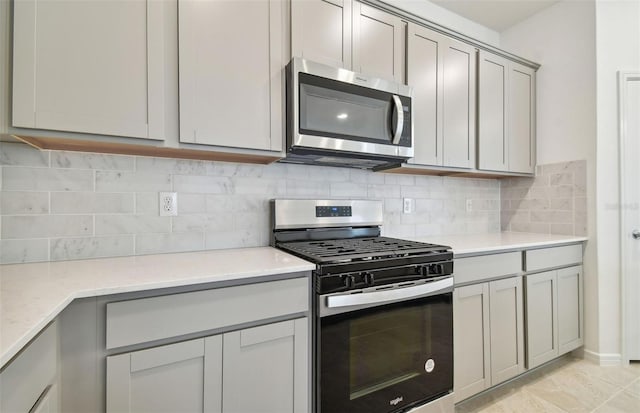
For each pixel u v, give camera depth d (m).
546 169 2.48
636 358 2.18
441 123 1.99
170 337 0.99
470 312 1.69
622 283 2.18
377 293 1.29
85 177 1.35
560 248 2.11
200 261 1.28
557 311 2.08
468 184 2.60
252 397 1.11
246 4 1.38
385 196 2.18
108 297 0.92
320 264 1.21
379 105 1.65
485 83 2.21
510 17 2.58
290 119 1.46
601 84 2.20
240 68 1.37
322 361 1.20
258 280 1.13
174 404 0.99
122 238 1.42
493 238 2.19
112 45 1.14
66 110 1.07
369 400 1.31
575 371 2.08
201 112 1.29
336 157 1.66
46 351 0.79
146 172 1.47
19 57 1.01
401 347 1.41
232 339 1.08
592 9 2.21
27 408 0.70
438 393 1.52
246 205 1.70
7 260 1.23
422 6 2.37
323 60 1.56
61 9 1.07
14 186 1.24
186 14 1.26
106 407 0.91
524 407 1.70
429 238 2.21
